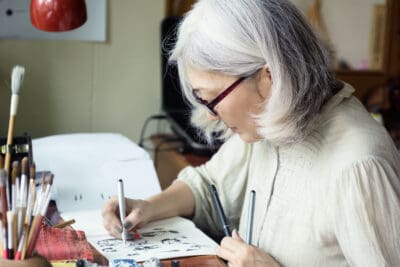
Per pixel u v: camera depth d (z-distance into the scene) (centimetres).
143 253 94
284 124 89
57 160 134
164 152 189
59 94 190
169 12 196
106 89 196
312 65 91
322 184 92
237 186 118
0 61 181
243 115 90
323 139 95
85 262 86
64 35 186
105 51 193
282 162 103
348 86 100
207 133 118
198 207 118
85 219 108
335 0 209
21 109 186
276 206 101
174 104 192
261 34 86
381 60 216
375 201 85
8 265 73
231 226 119
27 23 181
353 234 85
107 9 190
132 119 201
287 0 92
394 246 84
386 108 217
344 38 212
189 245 98
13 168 80
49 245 92
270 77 88
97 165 133
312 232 94
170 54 98
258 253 91
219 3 88
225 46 85
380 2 213
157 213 111
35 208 77
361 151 88
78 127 195
